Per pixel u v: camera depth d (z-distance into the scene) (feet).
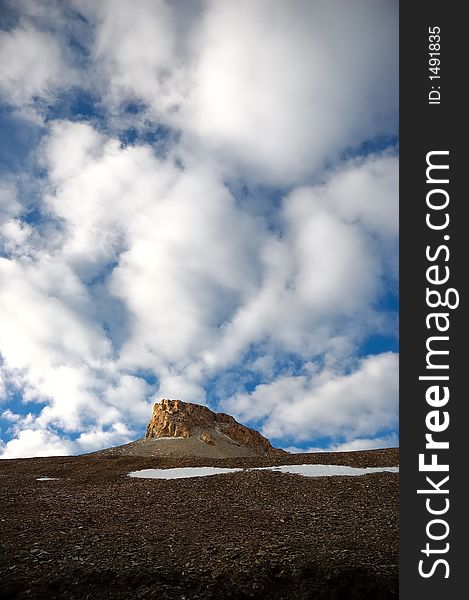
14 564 40.73
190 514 61.21
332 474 85.56
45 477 101.40
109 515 60.13
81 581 37.91
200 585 37.70
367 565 40.65
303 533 51.37
